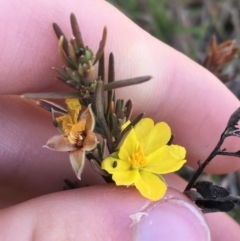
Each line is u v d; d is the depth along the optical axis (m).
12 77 0.06
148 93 0.07
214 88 0.07
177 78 0.07
